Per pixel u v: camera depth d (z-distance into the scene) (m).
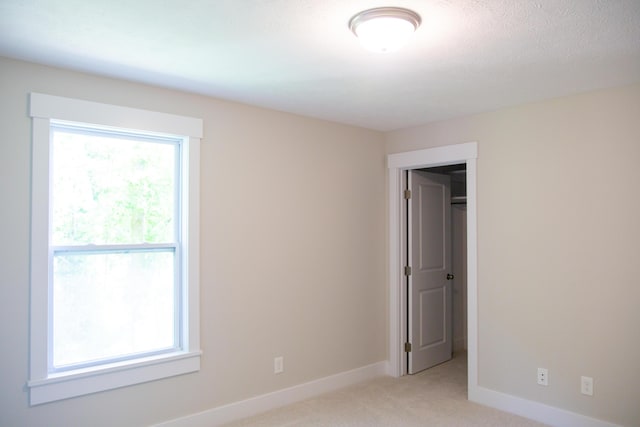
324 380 3.86
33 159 2.50
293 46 2.29
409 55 2.40
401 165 4.28
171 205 3.12
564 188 3.18
